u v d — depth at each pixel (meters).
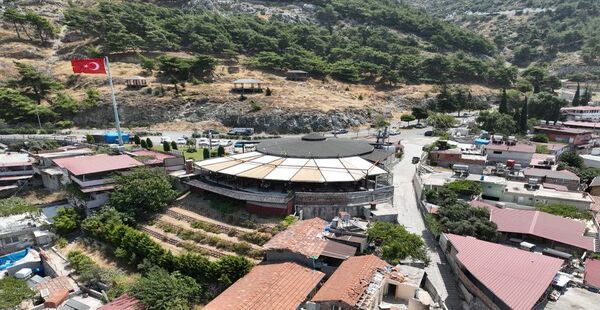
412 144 115.56
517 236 57.44
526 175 80.75
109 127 124.88
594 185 79.25
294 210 58.22
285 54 166.88
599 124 133.00
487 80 198.50
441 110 162.75
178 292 42.22
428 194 67.50
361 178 60.38
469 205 62.34
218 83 146.00
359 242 47.81
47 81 130.88
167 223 60.19
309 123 127.25
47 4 190.75
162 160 75.00
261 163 66.31
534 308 37.91
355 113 139.75
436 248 54.94
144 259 50.31
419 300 37.41
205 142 106.00
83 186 65.06
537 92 179.62
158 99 130.62
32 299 48.47
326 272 44.84
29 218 63.69
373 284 38.78
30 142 99.75
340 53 188.00
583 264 49.81
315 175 60.50
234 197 59.72
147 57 154.75
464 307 42.44
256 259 49.34
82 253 57.66
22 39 159.25
